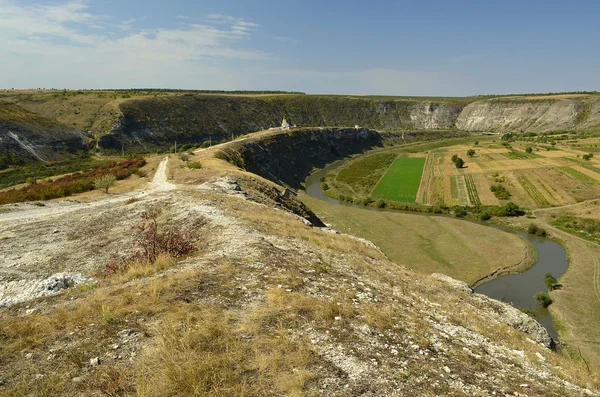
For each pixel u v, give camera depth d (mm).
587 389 9648
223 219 22109
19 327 8602
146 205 29484
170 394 6141
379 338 9242
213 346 7605
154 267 13070
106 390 6285
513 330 15039
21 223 27188
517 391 7930
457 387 7480
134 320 8711
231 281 11586
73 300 10719
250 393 6312
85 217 28031
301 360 7422
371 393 6766
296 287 11859
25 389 6293
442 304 15766
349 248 21797
